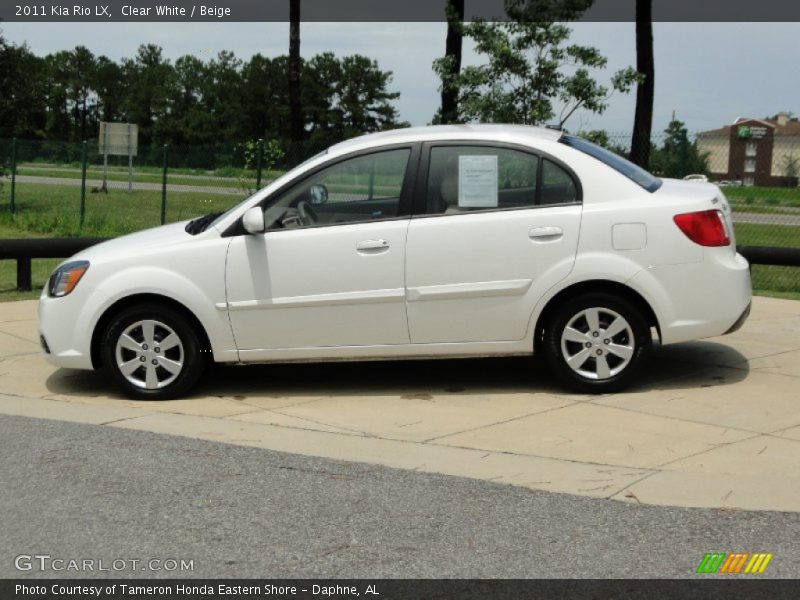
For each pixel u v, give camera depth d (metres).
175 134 88.31
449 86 15.22
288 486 5.55
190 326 7.39
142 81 93.06
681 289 7.05
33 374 8.31
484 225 7.11
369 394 7.54
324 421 6.83
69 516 5.16
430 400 7.31
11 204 23.33
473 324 7.18
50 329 7.48
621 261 7.02
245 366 8.52
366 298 7.19
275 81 88.19
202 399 7.49
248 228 7.14
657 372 7.89
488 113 14.95
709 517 5.01
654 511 5.10
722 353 8.48
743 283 7.19
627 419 6.67
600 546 4.70
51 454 6.14
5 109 26.02
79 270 7.44
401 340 7.25
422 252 7.14
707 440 6.19
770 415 6.70
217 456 6.08
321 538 4.84
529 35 14.68
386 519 5.06
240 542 4.81
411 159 7.24
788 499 5.21
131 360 7.46
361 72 86.12
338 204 7.30
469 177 7.19
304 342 7.32
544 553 4.63
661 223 7.02
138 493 5.47
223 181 23.14
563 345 7.20
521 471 5.72
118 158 33.69
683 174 13.76
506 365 8.29
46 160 27.14
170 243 7.40
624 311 7.12
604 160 7.25
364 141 7.39
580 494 5.34
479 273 7.12
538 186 7.16
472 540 4.79
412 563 4.55
